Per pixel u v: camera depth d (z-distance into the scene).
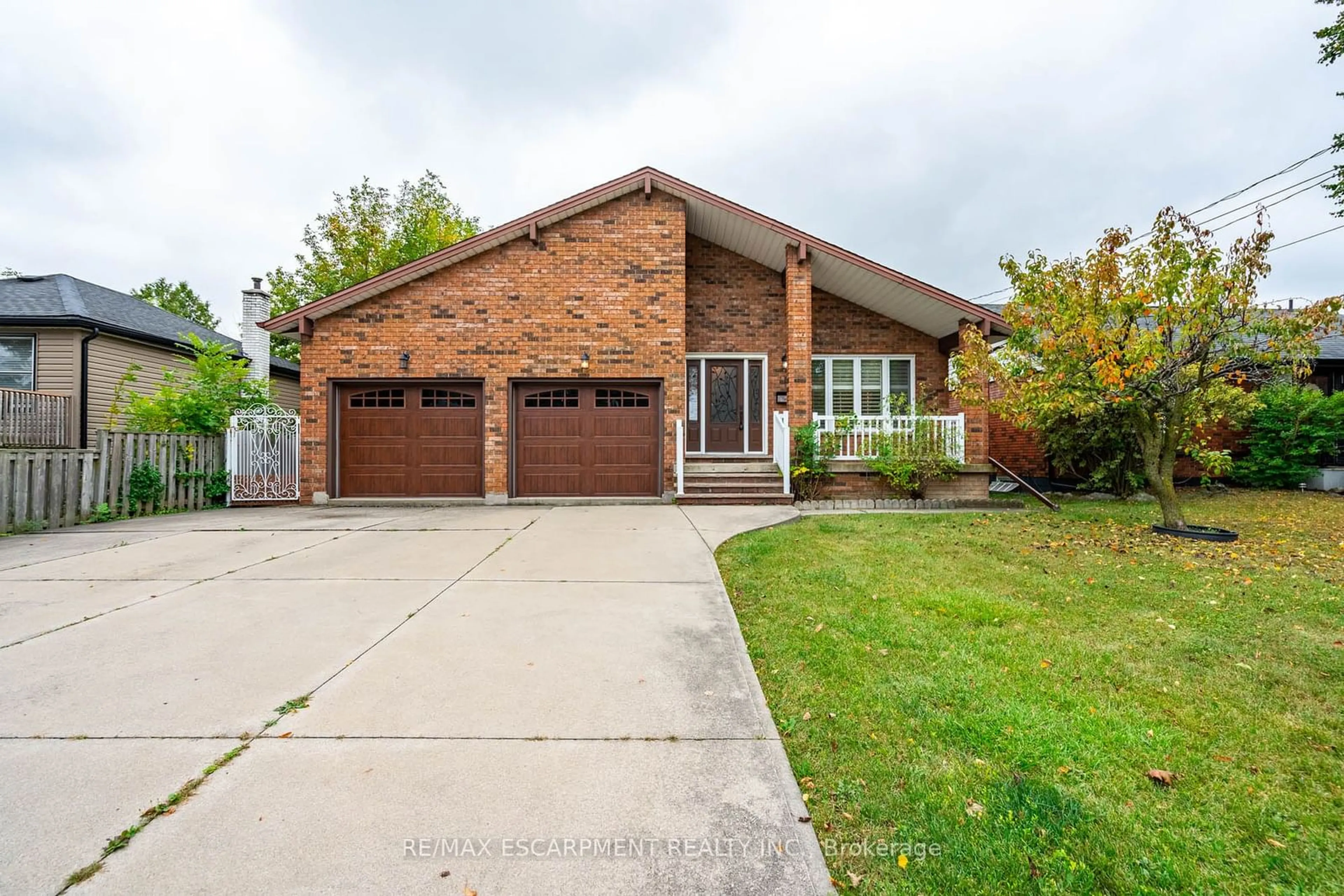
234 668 3.15
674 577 5.09
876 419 10.94
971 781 2.21
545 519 8.57
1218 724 2.65
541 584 4.85
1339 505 10.18
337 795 2.05
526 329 11.05
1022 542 6.73
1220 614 4.17
